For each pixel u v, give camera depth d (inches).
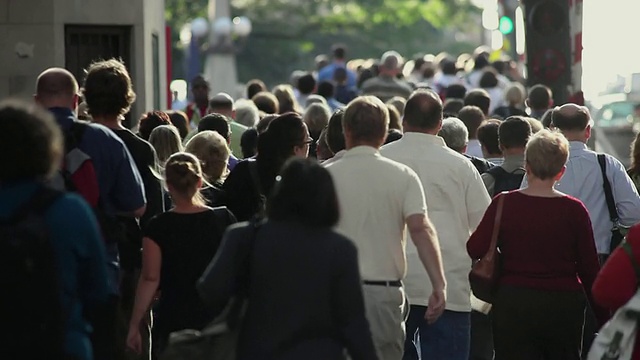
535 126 938.1
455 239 735.7
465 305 739.4
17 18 1384.1
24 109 480.1
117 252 663.1
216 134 833.5
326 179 521.0
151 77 1509.6
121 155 659.4
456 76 1991.9
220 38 3193.9
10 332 470.9
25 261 470.3
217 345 520.1
